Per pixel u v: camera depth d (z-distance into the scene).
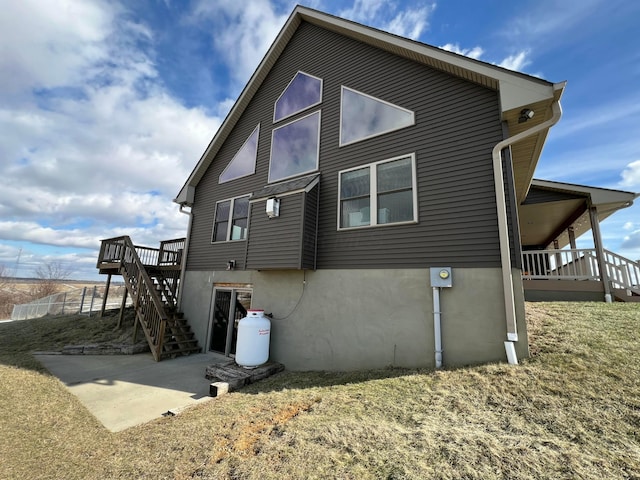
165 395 4.83
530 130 4.27
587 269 7.30
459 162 5.03
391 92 6.09
